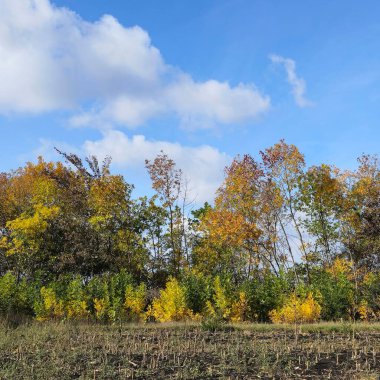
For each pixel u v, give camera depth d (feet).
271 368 26.78
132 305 63.05
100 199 96.37
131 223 96.78
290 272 100.83
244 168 105.91
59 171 115.24
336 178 105.09
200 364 28.25
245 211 106.73
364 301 68.64
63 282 74.49
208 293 62.23
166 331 42.45
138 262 94.73
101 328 45.29
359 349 32.73
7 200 115.75
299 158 101.35
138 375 25.63
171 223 103.76
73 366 27.68
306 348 32.96
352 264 91.61
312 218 104.22
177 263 101.60
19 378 24.88
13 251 89.66
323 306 63.87
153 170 104.94
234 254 107.45
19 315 59.88
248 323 53.67
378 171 103.35
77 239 90.68
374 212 97.96
